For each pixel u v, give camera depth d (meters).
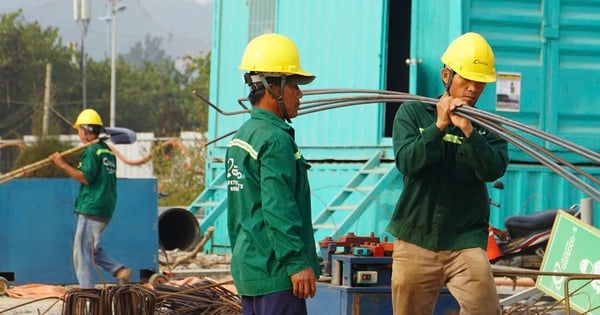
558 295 9.65
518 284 14.29
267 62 6.52
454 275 7.36
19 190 14.88
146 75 75.88
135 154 38.19
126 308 8.41
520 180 16.72
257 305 6.40
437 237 7.32
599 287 9.24
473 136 6.98
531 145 6.74
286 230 6.15
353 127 17.83
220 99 20.17
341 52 18.02
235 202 6.48
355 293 9.24
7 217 14.83
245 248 6.36
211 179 20.22
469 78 7.15
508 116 16.78
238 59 19.92
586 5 17.11
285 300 6.26
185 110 71.38
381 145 17.42
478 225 7.38
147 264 15.59
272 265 6.29
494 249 14.54
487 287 7.22
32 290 14.16
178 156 34.38
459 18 16.59
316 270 6.51
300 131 18.58
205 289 10.33
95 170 13.74
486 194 7.43
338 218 17.27
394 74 20.28
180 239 19.05
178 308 10.22
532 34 16.95
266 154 6.27
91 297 8.41
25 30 64.31
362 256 9.31
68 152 13.89
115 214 15.42
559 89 17.00
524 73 16.86
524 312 10.62
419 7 17.08
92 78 69.00
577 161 17.08
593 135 17.12
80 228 13.73
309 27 18.52
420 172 7.24
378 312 9.28
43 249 14.95
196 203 19.72
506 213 16.67
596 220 16.78
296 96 6.59
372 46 17.59
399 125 7.38
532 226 14.55
